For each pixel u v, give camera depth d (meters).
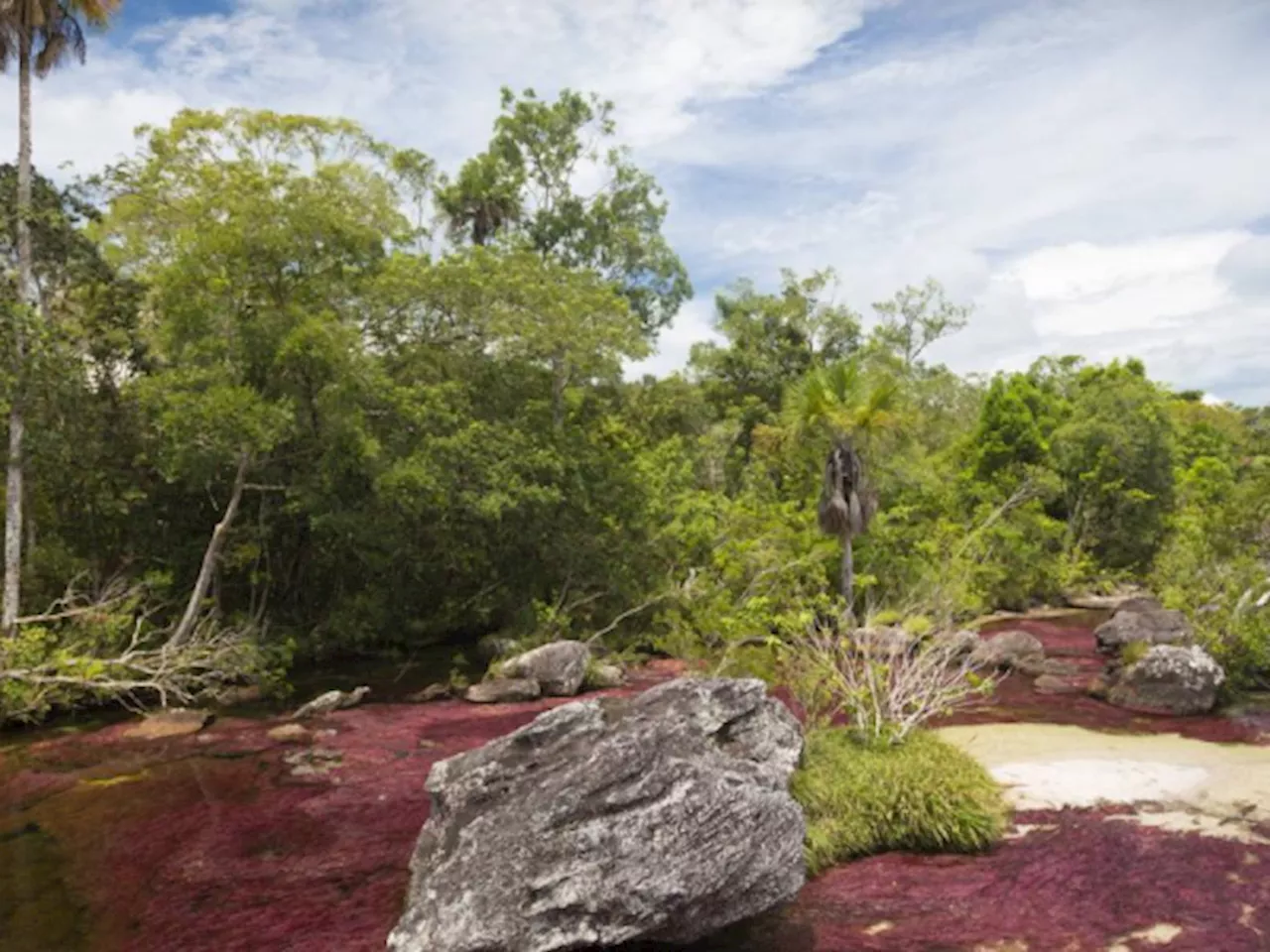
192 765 15.11
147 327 24.06
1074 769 12.95
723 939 8.22
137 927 9.09
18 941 8.86
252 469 22.91
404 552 25.27
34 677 17.39
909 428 29.89
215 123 23.66
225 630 21.09
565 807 7.60
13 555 18.80
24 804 13.22
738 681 10.13
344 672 24.02
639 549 26.66
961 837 10.08
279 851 11.12
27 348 19.64
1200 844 10.06
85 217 21.72
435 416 24.25
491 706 19.56
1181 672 16.77
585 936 7.14
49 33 19.97
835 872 9.70
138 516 23.67
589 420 31.98
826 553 26.80
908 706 14.12
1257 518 21.97
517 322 26.16
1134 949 7.82
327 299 23.81
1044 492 39.88
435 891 7.42
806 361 52.88
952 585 25.89
